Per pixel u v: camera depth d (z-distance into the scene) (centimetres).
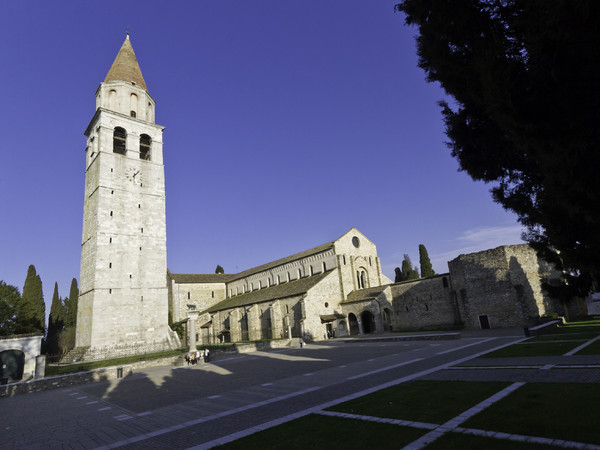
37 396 2648
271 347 5088
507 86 828
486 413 998
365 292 6044
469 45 971
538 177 1089
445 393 1293
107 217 5353
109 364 4184
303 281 6575
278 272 7544
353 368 2311
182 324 7900
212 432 1172
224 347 4938
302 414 1252
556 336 2739
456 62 1025
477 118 1132
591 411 903
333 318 5741
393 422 1021
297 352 4000
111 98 5944
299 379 2098
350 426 1031
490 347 2583
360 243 6819
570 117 755
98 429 1414
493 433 838
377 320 5566
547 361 1716
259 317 6494
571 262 1101
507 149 1095
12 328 5875
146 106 6253
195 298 8606
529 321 4184
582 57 711
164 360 4131
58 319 8231
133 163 5822
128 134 5881
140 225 5656
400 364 2253
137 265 5472
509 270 4403
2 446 1305
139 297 5378
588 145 757
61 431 1451
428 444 819
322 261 6562
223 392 1925
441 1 936
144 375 3262
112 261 5256
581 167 786
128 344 5112
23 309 6241
